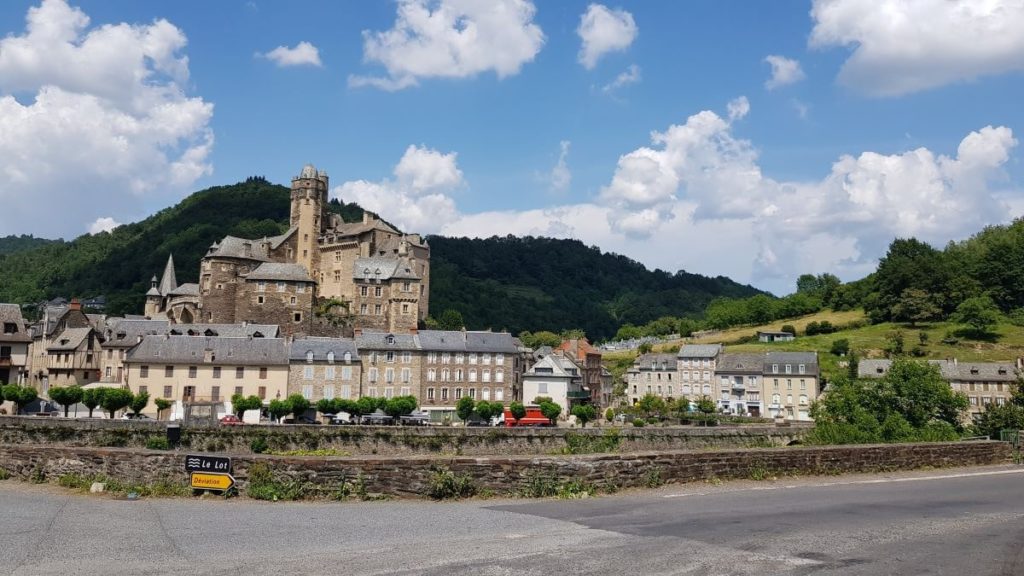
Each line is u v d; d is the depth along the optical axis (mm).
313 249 153250
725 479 25234
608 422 107188
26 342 98625
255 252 143875
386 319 137125
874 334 155500
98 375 109062
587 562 13898
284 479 21641
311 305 133875
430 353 106500
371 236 149875
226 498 21547
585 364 136250
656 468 23859
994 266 170875
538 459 22328
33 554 14609
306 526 17297
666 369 137625
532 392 111500
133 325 107750
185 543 15539
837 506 20375
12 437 56844
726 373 131625
